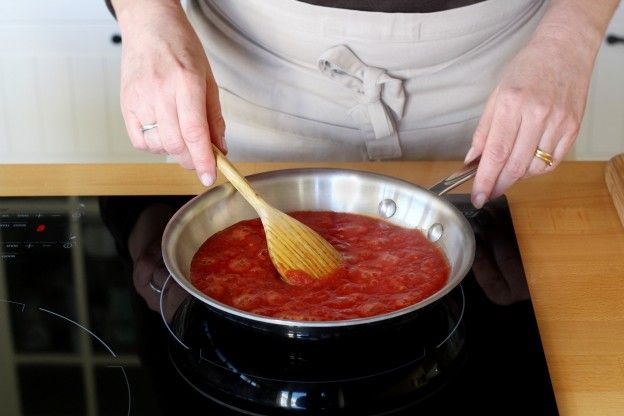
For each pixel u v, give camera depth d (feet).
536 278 2.73
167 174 3.33
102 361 2.34
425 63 3.39
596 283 2.71
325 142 3.68
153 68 2.82
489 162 2.80
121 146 5.76
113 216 3.04
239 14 3.42
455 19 3.26
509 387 2.27
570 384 2.30
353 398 2.23
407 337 2.43
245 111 3.69
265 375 2.30
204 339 2.43
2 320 2.51
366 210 2.91
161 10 3.01
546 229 3.00
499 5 3.28
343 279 2.56
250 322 2.27
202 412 2.18
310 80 3.48
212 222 2.78
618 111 5.64
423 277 2.56
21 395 2.21
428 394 2.25
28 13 5.33
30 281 2.68
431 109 3.56
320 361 2.34
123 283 2.68
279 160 3.77
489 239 2.90
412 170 3.34
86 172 3.34
